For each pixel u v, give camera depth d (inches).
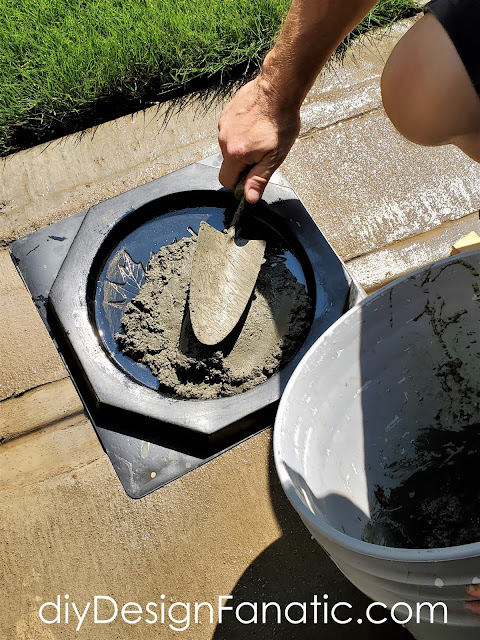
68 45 82.0
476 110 47.1
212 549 54.6
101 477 57.7
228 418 57.4
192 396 59.9
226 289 61.2
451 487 49.1
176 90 82.7
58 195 74.3
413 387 49.0
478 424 51.1
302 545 54.6
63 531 55.4
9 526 55.6
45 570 53.8
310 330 61.4
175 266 66.2
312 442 43.2
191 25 83.7
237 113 58.7
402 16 89.5
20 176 75.6
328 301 62.8
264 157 58.8
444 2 45.1
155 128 78.7
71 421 60.7
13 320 66.0
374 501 47.4
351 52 84.7
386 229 71.8
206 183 70.0
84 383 62.1
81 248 66.4
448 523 47.9
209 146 77.4
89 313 63.8
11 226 72.3
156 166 76.1
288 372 59.6
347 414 46.3
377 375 47.0
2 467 58.6
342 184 74.6
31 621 51.6
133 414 58.2
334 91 81.4
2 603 52.4
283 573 53.4
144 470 57.7
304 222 67.2
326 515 41.2
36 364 63.7
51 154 77.2
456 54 44.6
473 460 50.1
